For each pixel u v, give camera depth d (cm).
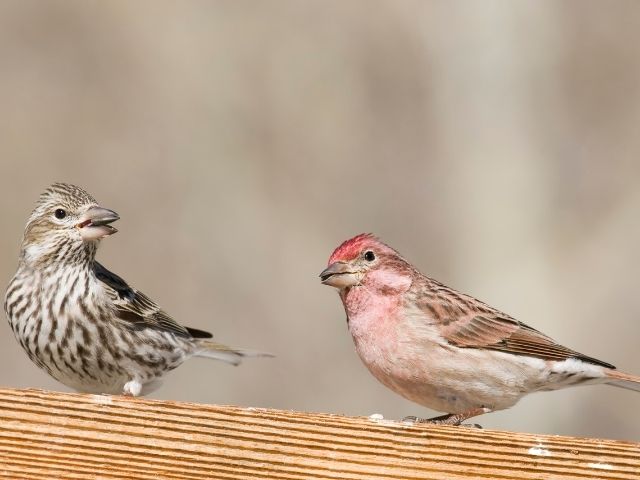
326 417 647
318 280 1664
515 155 1717
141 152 1722
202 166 1720
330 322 1628
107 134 1727
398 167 1747
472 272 1686
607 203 1684
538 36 1745
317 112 1761
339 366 1600
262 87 1767
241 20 1792
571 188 1706
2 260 1605
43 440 634
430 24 1770
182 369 1545
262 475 636
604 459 646
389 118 1764
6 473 629
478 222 1703
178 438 638
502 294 1664
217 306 1636
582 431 1515
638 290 1614
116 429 636
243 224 1694
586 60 1742
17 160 1686
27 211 1661
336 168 1742
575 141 1723
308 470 638
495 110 1739
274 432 641
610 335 1608
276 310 1641
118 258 1638
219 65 1772
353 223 1722
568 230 1684
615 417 1516
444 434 648
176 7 1792
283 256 1680
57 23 1753
